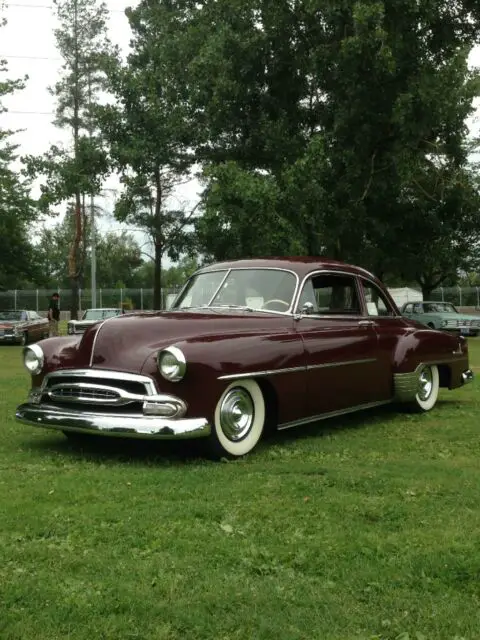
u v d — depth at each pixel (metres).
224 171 18.39
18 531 3.66
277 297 6.34
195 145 24.11
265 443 6.08
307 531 3.68
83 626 2.61
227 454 5.33
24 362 5.77
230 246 21.94
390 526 3.77
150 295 49.41
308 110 22.09
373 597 2.87
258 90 21.67
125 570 3.14
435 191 22.70
